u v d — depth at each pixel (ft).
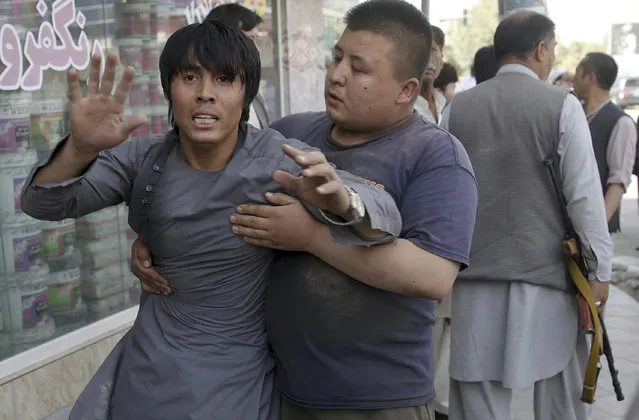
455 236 5.67
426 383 6.19
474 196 5.93
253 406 5.92
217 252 5.57
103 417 5.98
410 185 5.92
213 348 5.71
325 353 5.92
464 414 10.16
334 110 6.01
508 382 9.39
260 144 5.65
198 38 5.26
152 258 5.91
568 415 10.06
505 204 9.30
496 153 9.29
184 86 5.34
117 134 4.88
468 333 9.71
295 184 4.95
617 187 15.16
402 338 5.95
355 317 5.82
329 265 5.81
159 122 13.58
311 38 19.77
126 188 5.71
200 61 5.22
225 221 5.53
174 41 5.35
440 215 5.69
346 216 4.91
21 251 11.28
